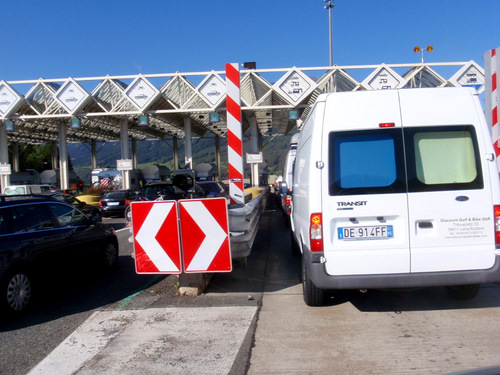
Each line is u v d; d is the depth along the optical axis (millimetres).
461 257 4824
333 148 4922
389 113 4914
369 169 4887
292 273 7898
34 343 4922
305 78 25594
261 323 5219
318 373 3910
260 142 45562
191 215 6102
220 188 19375
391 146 4887
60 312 6090
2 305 5664
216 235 6074
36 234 6539
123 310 5914
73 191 30109
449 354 4195
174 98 29734
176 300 6234
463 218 4828
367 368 3969
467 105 4922
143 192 16250
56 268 6785
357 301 5977
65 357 4438
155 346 4617
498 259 4812
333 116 4957
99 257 8164
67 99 26984
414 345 4434
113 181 42375
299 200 6555
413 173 4852
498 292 6172
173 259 6141
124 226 18047
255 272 8000
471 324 4969
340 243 4898
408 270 4855
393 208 4844
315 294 5613
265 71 25750
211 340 4727
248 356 4305
